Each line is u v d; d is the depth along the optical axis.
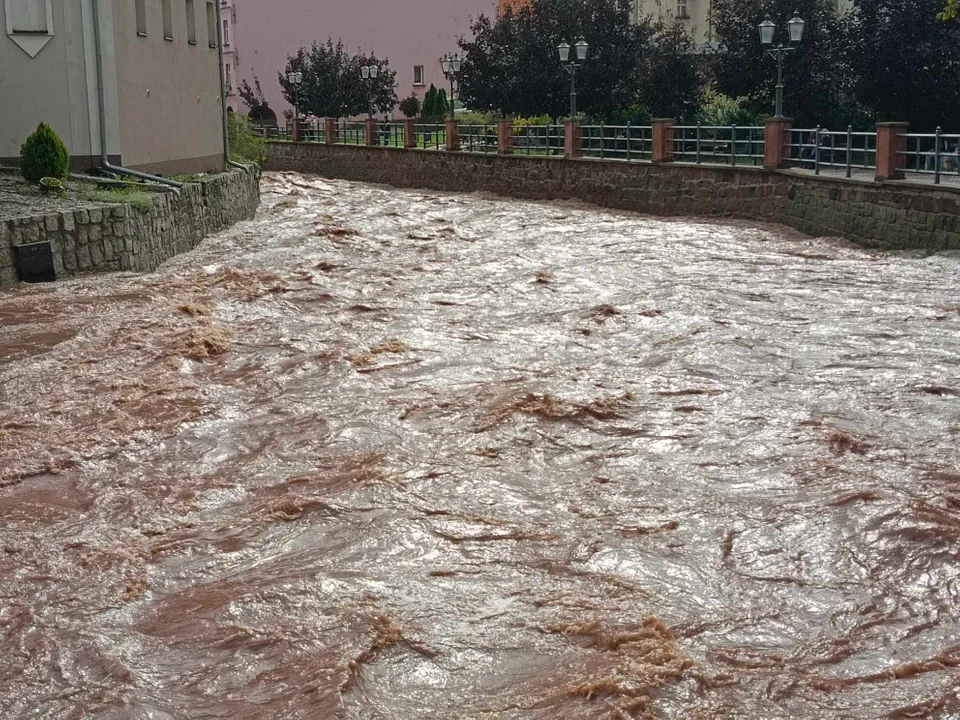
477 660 5.14
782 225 23.50
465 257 19.56
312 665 5.09
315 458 8.08
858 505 6.95
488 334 12.55
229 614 5.61
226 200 24.22
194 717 4.75
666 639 5.24
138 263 17.11
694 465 7.80
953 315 13.23
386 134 43.25
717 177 25.66
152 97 22.86
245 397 9.88
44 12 20.23
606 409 9.20
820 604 5.66
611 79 38.69
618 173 29.25
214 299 14.53
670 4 48.59
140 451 8.37
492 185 35.41
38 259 15.55
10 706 4.84
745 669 5.01
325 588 5.88
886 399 9.52
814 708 4.70
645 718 4.62
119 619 5.64
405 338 12.32
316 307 14.26
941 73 29.86
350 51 60.91
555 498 7.21
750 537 6.50
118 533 6.78
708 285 15.66
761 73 32.34
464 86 41.38
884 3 29.98
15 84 20.39
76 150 20.66
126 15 21.31
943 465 7.71
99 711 4.79
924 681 4.89
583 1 38.91
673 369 10.69
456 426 8.84
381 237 23.09
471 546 6.42
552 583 5.92
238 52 62.31
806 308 13.85
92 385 10.26
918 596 5.74
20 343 11.98
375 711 4.75
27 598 5.88
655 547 6.37
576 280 16.47
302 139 49.56
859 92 31.34
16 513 7.12
